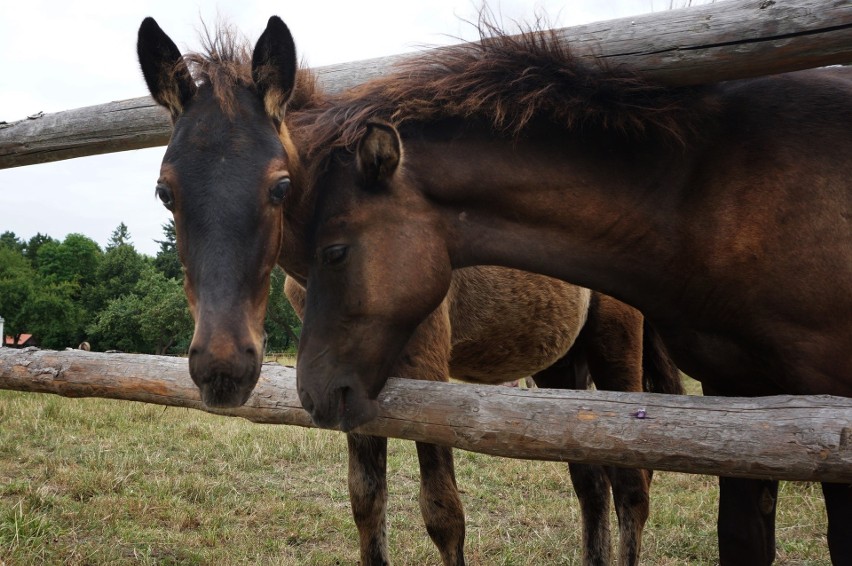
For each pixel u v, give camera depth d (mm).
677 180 2154
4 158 3504
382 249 2053
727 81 2168
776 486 2543
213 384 1688
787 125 2062
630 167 2180
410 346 2898
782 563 3924
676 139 2123
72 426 6812
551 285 3801
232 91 1981
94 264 63406
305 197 2209
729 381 2270
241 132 1900
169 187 1843
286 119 2363
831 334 1922
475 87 2203
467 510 4914
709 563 3994
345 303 2047
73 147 3322
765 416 1578
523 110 2160
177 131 1941
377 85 2340
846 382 1906
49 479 4859
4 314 52500
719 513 2408
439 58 2338
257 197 1816
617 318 4152
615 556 4391
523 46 2244
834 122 2041
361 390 2031
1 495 4367
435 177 2162
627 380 4215
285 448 6246
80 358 2863
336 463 6000
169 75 2059
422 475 3057
